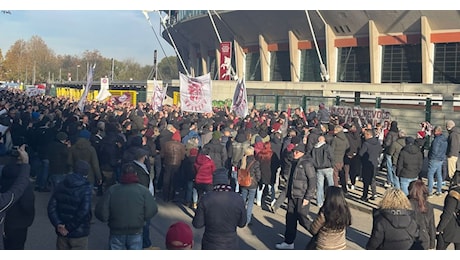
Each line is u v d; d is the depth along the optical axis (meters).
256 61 49.53
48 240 7.81
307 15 38.59
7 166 5.82
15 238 5.73
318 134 11.59
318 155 10.62
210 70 58.22
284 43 46.00
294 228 7.88
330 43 40.91
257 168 9.43
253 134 13.20
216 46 53.38
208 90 15.84
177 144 11.09
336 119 15.23
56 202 5.66
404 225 4.92
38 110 19.12
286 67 46.47
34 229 8.45
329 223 5.30
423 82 35.72
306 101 25.91
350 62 40.84
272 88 36.75
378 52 38.38
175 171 11.10
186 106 15.74
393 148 11.49
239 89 18.17
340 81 41.44
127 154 9.09
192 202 10.78
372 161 11.31
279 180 13.80
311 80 43.91
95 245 7.73
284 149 11.68
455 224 6.14
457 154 12.10
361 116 18.47
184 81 15.74
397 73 37.88
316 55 43.47
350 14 38.00
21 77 108.06
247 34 48.34
